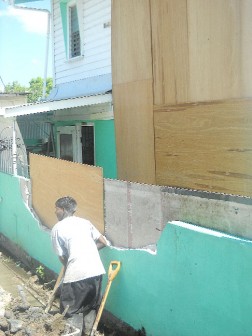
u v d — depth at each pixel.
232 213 2.29
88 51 6.09
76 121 6.15
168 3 3.87
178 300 2.52
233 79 3.26
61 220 3.20
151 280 2.74
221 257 2.21
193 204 2.56
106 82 5.65
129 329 2.96
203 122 3.59
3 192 5.49
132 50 4.45
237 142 3.26
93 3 5.86
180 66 3.79
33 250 4.53
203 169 3.63
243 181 3.23
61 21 6.78
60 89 7.03
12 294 3.82
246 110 3.16
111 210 3.31
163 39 3.97
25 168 5.41
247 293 2.07
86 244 3.05
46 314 3.07
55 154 7.00
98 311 2.96
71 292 3.00
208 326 2.32
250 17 3.06
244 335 2.10
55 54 7.11
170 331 2.60
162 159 4.13
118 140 4.85
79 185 3.68
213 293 2.27
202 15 3.50
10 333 2.79
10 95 7.82
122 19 4.57
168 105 3.98
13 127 5.18
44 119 7.06
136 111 4.47
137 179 4.55
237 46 3.20
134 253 2.89
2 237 5.59
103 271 3.06
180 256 2.49
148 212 2.95
